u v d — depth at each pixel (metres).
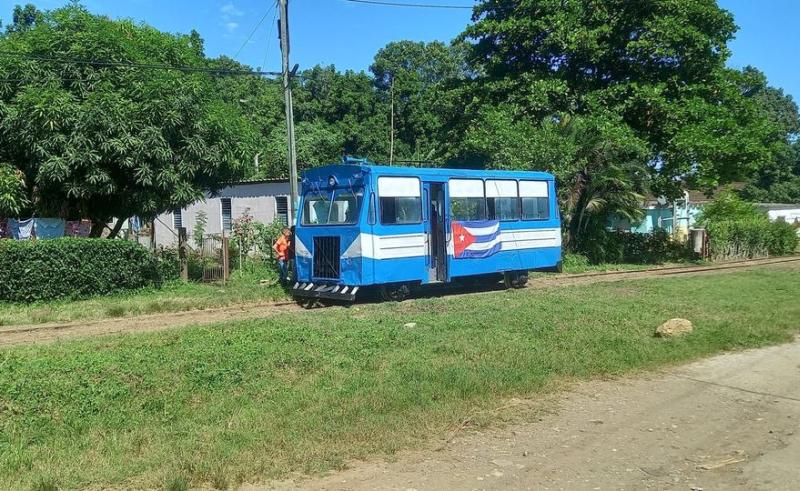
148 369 7.96
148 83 17.38
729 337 10.73
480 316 12.47
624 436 6.41
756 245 34.66
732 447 6.11
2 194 15.80
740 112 28.53
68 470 5.32
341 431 6.27
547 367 8.73
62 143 15.87
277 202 28.09
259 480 5.27
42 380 7.37
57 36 16.92
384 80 59.97
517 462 5.72
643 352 9.62
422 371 8.29
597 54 26.61
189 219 31.62
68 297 15.38
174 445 5.89
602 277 22.11
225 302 15.41
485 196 17.53
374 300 16.09
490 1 29.06
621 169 25.19
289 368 8.44
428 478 5.36
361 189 14.87
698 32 26.67
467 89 29.00
